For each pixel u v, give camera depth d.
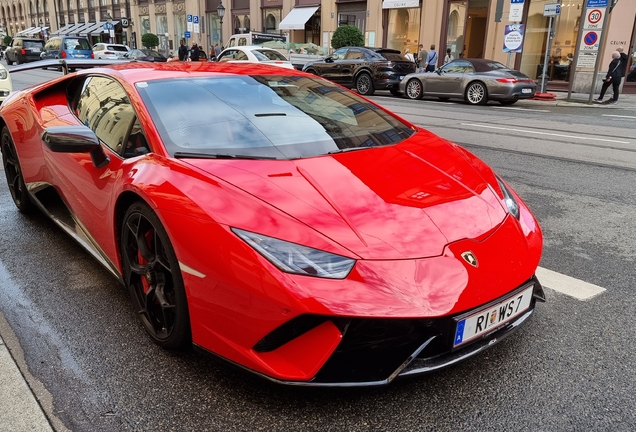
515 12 15.86
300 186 2.16
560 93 17.83
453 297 1.85
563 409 2.02
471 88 14.20
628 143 8.03
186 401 2.04
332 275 1.81
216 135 2.55
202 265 1.96
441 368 1.93
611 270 3.35
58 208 3.62
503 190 2.62
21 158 3.79
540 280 3.18
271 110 2.85
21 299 2.88
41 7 62.41
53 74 21.77
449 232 2.06
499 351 2.40
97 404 2.03
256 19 31.25
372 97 16.44
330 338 1.79
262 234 1.90
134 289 2.54
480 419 1.96
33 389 2.12
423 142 2.95
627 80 17.48
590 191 5.28
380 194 2.20
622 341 2.50
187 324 2.17
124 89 2.88
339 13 26.22
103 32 46.59
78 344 2.44
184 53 26.08
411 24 23.23
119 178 2.50
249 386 2.13
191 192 2.12
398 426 1.92
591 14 14.41
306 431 1.89
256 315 1.84
